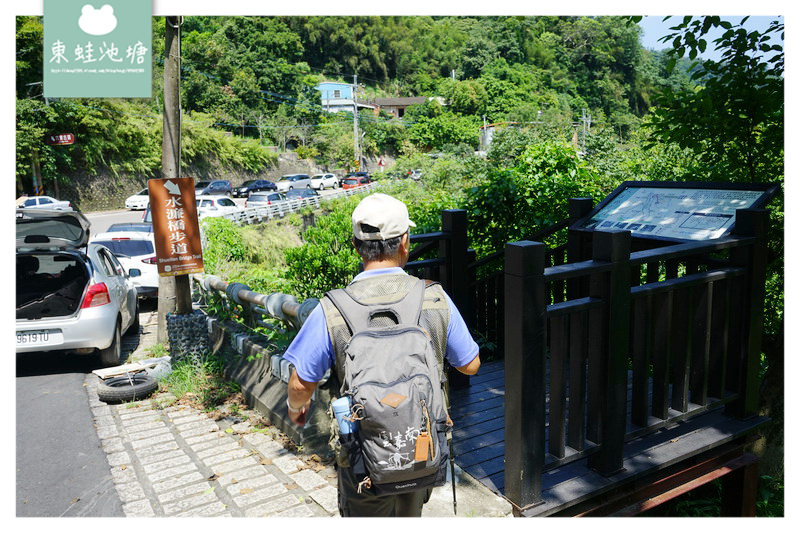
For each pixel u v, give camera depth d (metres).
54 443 4.88
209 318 7.48
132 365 6.50
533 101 92.56
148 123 44.91
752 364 3.74
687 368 3.46
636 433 3.24
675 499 4.40
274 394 5.25
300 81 81.06
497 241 7.71
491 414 4.05
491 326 5.41
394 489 1.96
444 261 4.46
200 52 67.25
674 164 13.51
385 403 1.88
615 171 16.95
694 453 3.36
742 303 3.68
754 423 3.72
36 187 35.03
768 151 5.49
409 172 47.50
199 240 6.92
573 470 3.17
